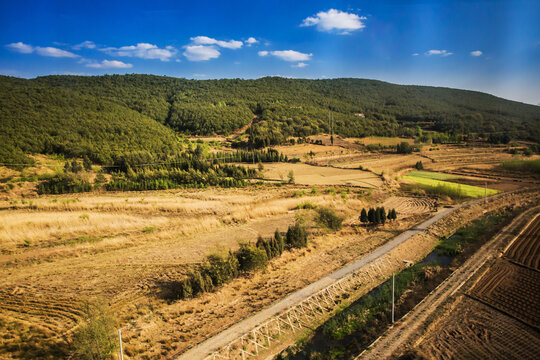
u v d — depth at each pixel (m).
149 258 35.44
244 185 81.56
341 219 46.22
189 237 42.44
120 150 111.06
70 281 29.80
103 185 76.81
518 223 47.31
